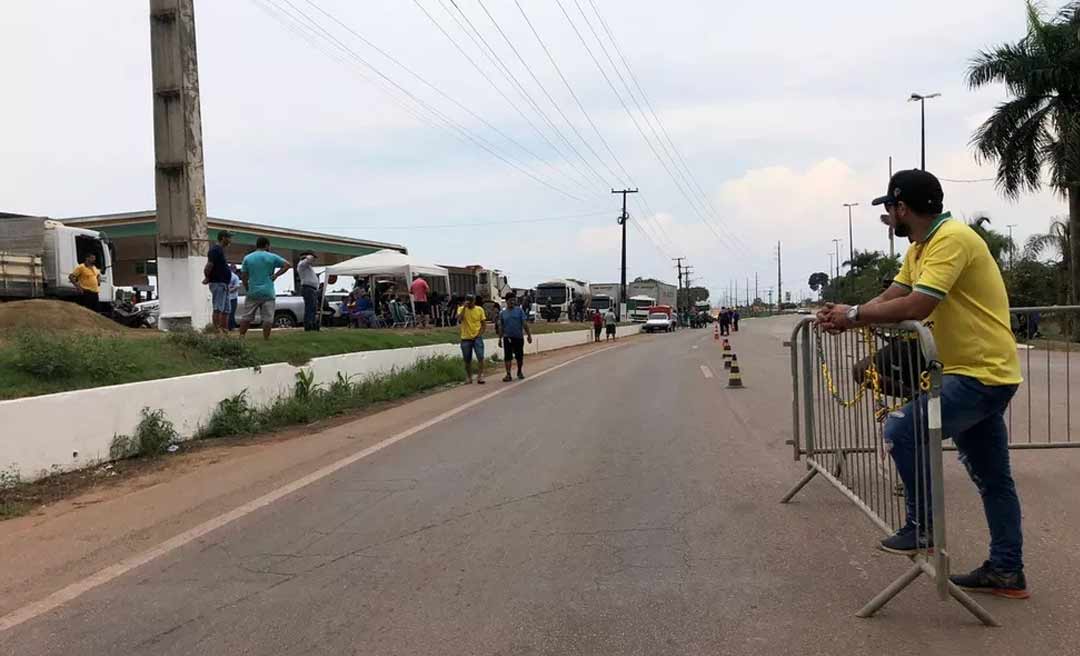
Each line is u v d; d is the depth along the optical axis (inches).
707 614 168.1
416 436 402.9
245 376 447.8
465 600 179.0
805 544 210.8
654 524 233.0
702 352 1103.0
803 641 154.0
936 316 167.6
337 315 1186.6
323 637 161.6
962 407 163.5
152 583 196.5
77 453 323.0
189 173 649.0
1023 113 1053.8
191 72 654.5
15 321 510.6
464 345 694.5
